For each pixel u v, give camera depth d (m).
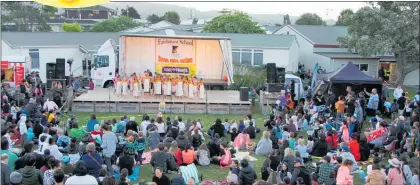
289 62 47.56
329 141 19.72
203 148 18.52
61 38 43.34
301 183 13.24
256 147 20.39
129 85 30.47
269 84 30.12
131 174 16.14
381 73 44.94
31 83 30.02
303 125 24.17
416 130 18.59
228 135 23.23
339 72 28.80
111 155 15.87
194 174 15.02
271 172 14.05
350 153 17.53
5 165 11.40
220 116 28.62
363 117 25.69
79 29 76.25
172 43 35.56
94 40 44.41
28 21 86.94
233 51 46.88
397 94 29.06
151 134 19.55
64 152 16.70
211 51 35.88
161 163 15.23
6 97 23.52
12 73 32.38
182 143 17.27
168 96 30.27
